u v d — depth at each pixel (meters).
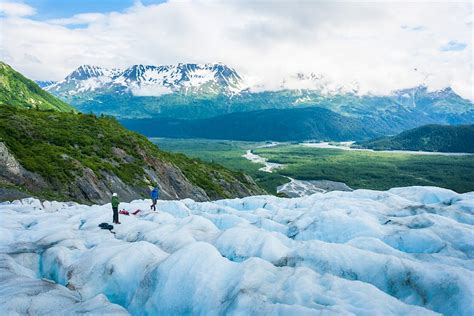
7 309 16.50
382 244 22.34
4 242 26.45
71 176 58.44
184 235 25.38
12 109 88.62
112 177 67.62
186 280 18.77
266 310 15.59
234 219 32.09
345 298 16.12
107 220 31.97
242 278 18.23
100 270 20.98
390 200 34.41
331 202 33.09
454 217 27.56
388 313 14.93
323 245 20.97
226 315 16.41
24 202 41.34
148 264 20.97
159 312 18.22
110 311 16.94
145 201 45.12
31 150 61.88
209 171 116.56
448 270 17.89
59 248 23.75
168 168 88.94
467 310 15.66
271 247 22.58
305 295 16.52
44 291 18.75
